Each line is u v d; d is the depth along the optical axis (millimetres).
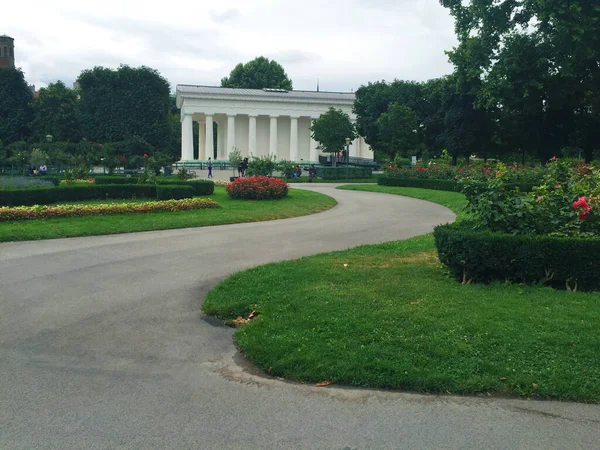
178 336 7676
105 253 13562
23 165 51000
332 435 4848
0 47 93625
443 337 6742
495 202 9742
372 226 18516
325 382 5969
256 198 27250
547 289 8734
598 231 9797
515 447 4660
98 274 11320
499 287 8906
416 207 25234
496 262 9055
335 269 10516
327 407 5398
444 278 9688
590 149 48000
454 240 9289
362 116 68312
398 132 59031
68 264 12273
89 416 5207
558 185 11633
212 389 5867
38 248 14219
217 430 4938
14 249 14047
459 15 39219
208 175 56594
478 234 9219
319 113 82500
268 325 7516
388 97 65750
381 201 28484
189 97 78562
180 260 12711
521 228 9742
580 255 8789
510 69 38406
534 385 5652
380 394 5684
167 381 6094
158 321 8344
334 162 70562
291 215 21922
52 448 4609
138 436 4824
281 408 5383
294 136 82500
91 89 72062
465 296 8398
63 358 6824
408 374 5902
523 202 9789
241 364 6629
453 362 6160
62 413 5270
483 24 38688
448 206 25281
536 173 29406
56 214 19188
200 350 7129
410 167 44281
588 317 7363
